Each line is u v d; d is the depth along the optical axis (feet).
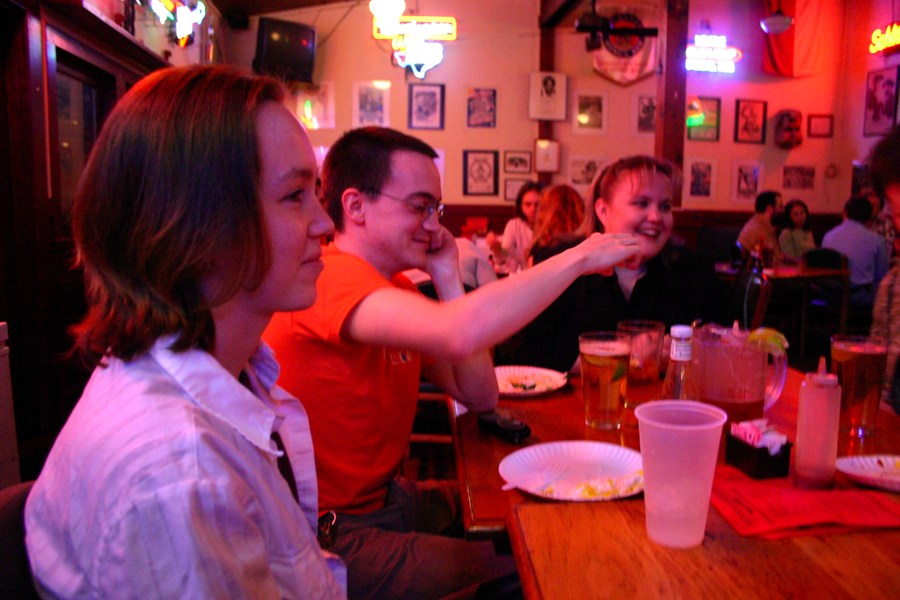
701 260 7.02
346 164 4.64
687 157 26.17
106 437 1.80
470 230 23.77
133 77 14.38
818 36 26.18
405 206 4.57
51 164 10.62
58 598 1.77
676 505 2.41
